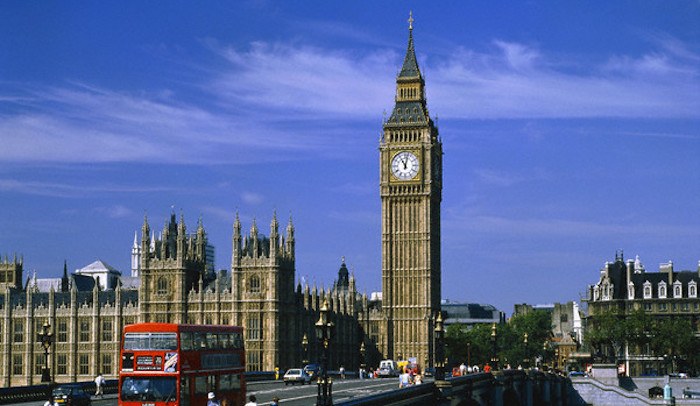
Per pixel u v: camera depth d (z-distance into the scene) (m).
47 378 126.88
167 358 85.50
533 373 171.62
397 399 93.31
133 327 86.31
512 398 159.88
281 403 108.31
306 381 158.00
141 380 85.44
